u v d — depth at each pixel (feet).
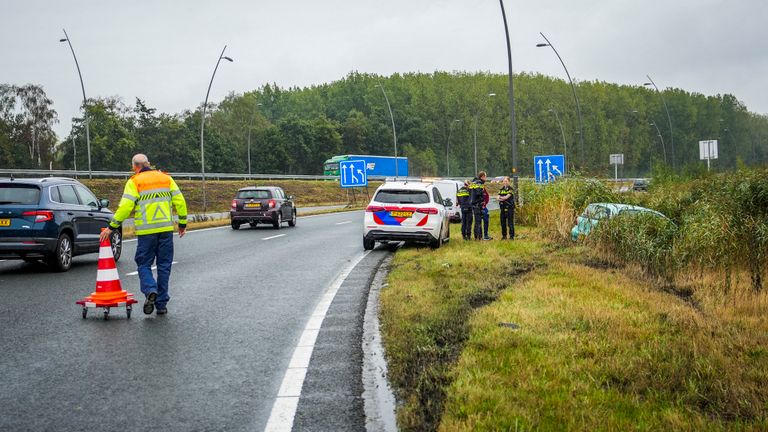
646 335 21.68
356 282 37.01
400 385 17.08
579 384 16.20
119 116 311.47
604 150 520.42
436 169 443.73
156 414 15.46
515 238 61.87
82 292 33.45
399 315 25.23
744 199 42.55
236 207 87.45
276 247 59.67
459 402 14.90
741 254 35.45
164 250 28.14
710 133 578.25
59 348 21.76
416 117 465.06
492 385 16.16
